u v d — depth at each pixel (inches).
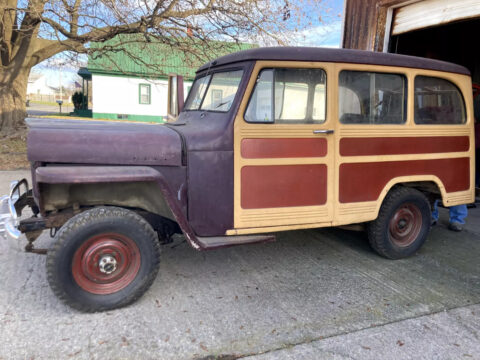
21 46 498.9
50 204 114.5
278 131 127.0
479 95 240.8
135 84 935.7
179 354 94.8
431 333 106.0
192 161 122.2
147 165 117.9
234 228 127.5
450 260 159.8
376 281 137.9
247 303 120.0
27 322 105.5
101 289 111.7
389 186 146.0
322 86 132.0
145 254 113.6
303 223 133.6
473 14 191.5
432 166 154.6
